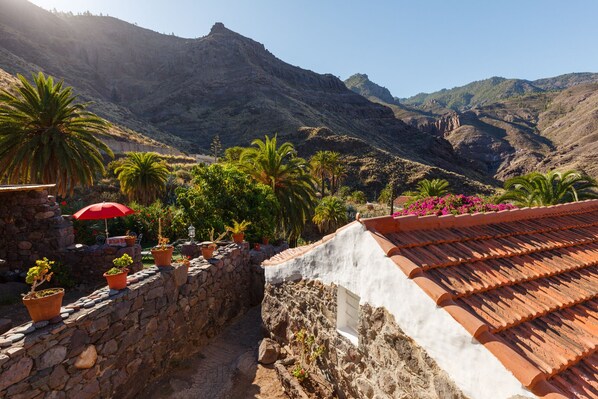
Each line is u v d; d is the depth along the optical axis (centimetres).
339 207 3891
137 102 17025
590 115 17200
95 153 1931
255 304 1166
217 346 847
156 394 630
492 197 1631
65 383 473
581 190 1510
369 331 475
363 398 498
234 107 15212
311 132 10056
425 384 369
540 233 549
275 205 1653
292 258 724
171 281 720
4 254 987
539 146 17662
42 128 1722
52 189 1706
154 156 2956
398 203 5809
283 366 675
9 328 686
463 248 460
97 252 1005
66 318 490
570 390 281
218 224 1420
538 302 375
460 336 324
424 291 367
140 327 627
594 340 335
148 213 1730
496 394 291
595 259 489
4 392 396
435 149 15588
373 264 461
